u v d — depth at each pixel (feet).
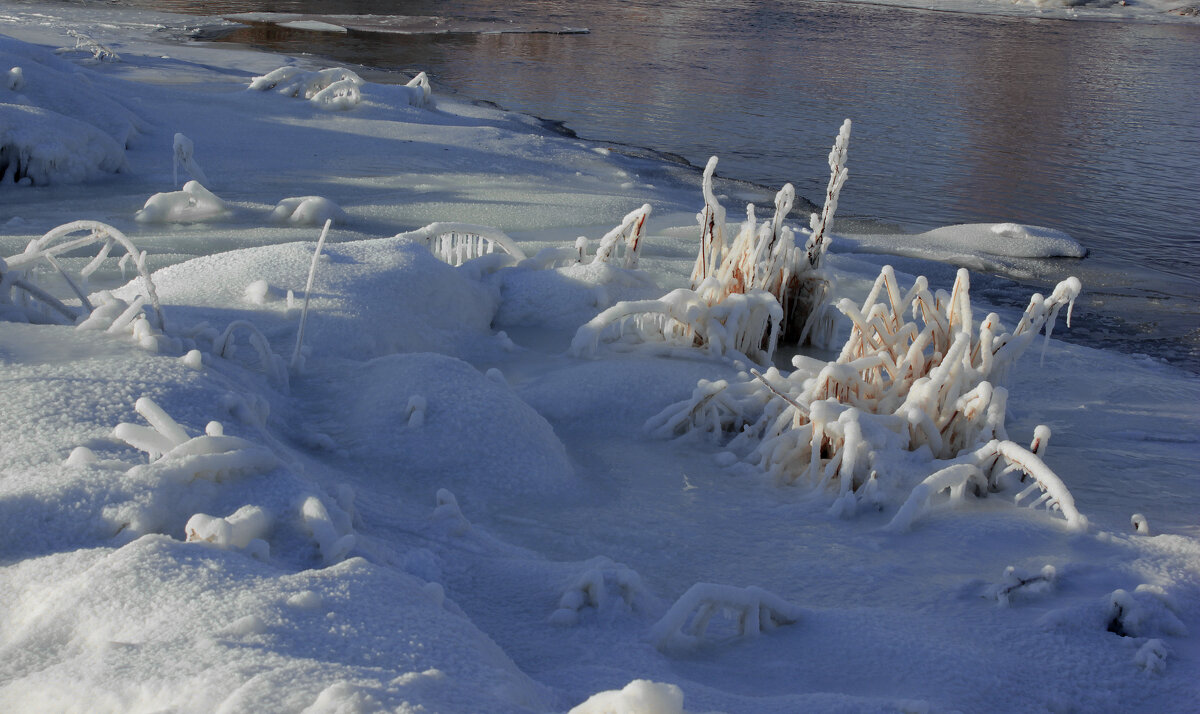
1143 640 9.29
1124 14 180.55
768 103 73.92
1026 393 21.30
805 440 14.39
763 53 104.42
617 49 100.73
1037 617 9.70
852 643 8.75
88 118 42.39
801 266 23.75
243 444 8.65
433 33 104.27
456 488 12.45
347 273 19.40
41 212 32.01
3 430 8.74
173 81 60.85
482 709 5.00
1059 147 64.03
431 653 5.81
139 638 5.78
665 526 12.23
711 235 21.44
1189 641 9.46
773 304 20.27
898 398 15.64
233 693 4.71
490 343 19.86
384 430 13.23
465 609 8.77
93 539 7.36
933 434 14.52
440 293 20.08
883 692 7.93
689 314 19.69
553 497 12.76
